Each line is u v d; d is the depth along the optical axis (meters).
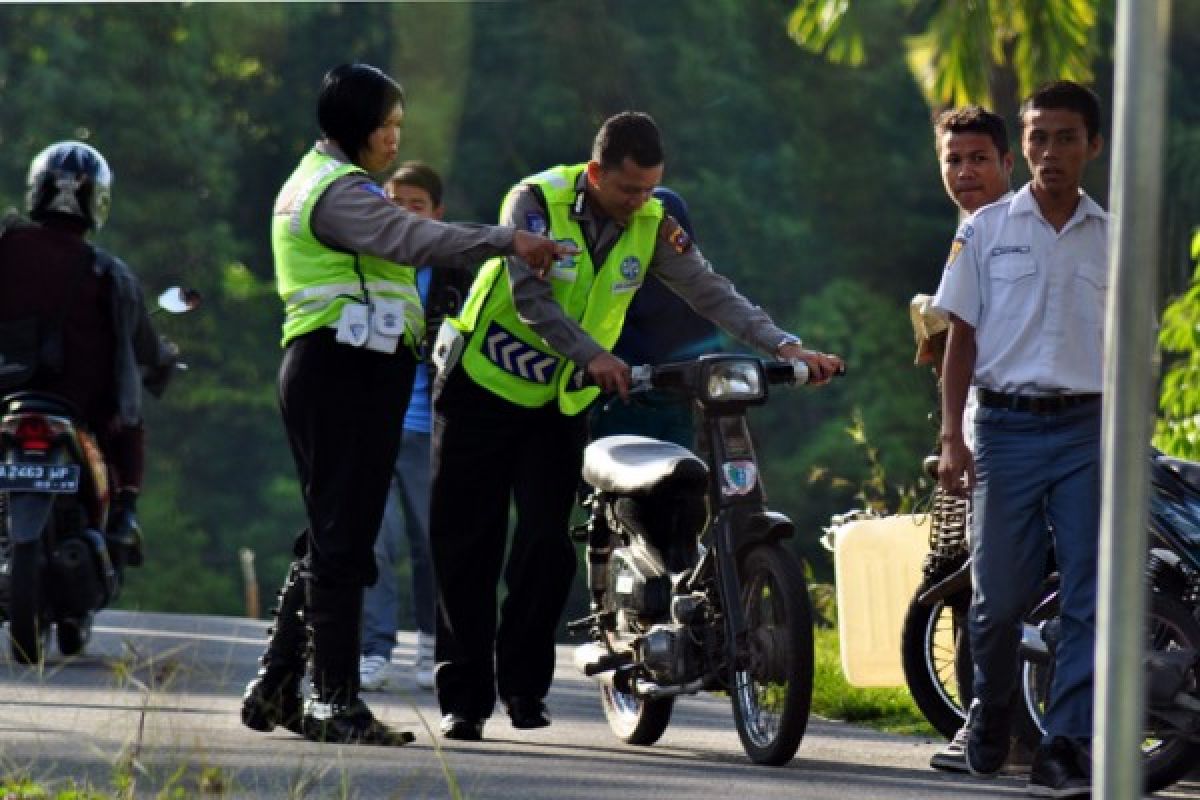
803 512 79.38
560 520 18.28
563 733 19.58
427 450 23.95
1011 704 16.80
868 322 81.50
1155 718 16.11
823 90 84.25
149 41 81.38
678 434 20.58
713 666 17.25
